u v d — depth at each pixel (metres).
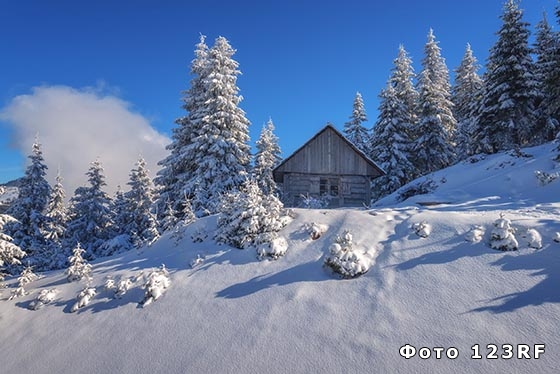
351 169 21.67
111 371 5.55
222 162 19.52
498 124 23.89
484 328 4.79
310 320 5.66
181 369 5.21
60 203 27.31
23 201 22.28
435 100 30.11
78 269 9.63
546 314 4.79
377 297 5.89
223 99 20.19
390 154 29.70
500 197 13.27
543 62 27.20
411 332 4.98
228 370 4.97
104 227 28.03
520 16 23.97
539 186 13.34
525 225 6.92
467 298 5.43
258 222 9.04
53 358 6.26
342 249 7.22
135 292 7.84
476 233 6.95
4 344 7.11
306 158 21.73
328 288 6.44
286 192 21.36
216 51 21.12
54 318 7.67
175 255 9.54
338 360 4.74
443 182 20.94
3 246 10.51
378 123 31.58
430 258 6.66
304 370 4.69
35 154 23.58
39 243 22.36
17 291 9.16
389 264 6.77
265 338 5.46
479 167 20.62
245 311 6.29
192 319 6.42
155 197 29.78
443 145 29.55
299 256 7.81
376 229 8.29
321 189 21.67
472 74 35.84
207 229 10.62
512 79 23.61
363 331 5.18
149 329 6.44
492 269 5.95
